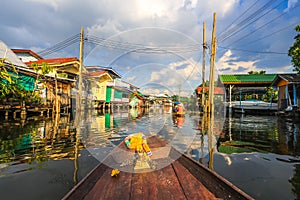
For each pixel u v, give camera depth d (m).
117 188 1.98
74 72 16.70
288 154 3.90
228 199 1.77
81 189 1.94
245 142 5.08
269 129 7.78
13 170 2.90
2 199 2.09
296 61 11.56
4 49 12.70
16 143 4.64
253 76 20.09
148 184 2.07
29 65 14.30
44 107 11.70
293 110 12.59
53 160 3.37
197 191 1.92
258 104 19.06
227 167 3.12
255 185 2.46
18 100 10.01
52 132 6.11
